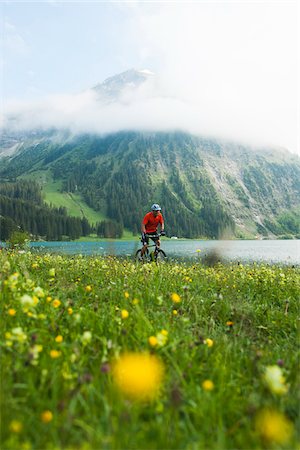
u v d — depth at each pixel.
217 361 3.66
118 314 4.82
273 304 7.92
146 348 3.63
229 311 6.60
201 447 2.22
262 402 2.88
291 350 4.59
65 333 4.02
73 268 9.97
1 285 4.95
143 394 2.70
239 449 2.37
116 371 3.00
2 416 2.38
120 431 2.23
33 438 2.34
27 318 4.23
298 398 2.87
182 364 3.44
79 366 3.16
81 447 2.14
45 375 2.93
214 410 2.69
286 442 2.17
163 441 2.29
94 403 2.72
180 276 9.55
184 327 4.64
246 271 12.23
